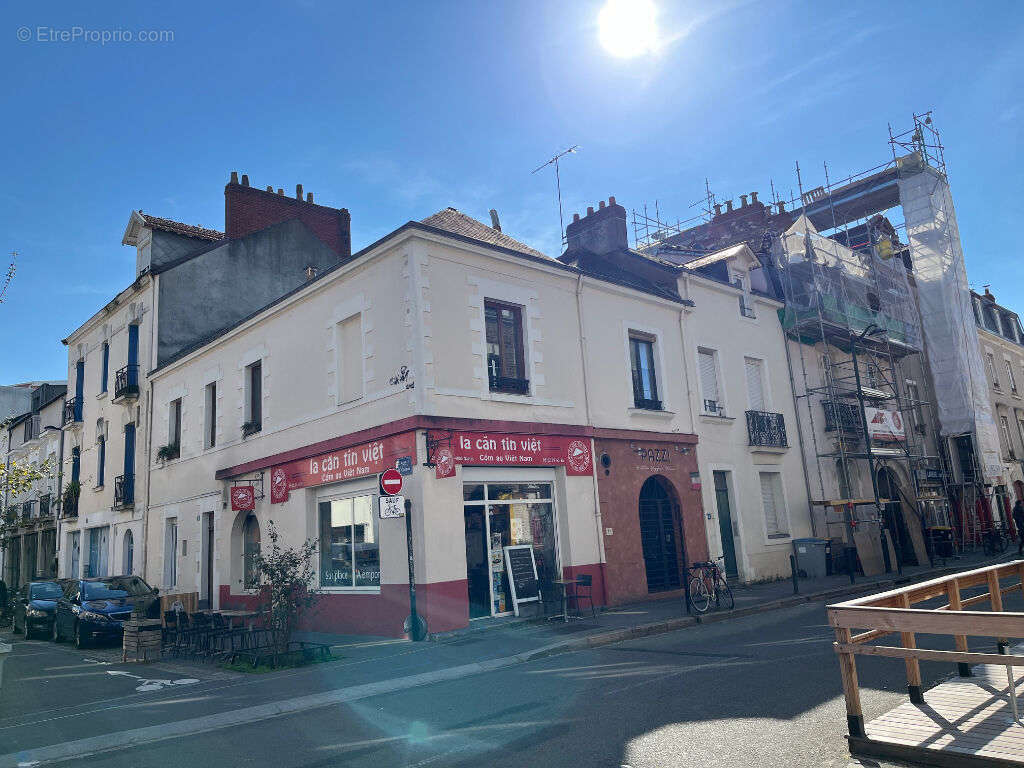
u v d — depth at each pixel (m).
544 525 14.11
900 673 7.23
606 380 15.77
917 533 21.80
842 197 29.59
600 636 11.15
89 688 10.00
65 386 33.31
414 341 12.56
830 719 5.88
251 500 16.41
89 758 6.37
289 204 24.81
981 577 6.68
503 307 14.34
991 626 4.56
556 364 14.79
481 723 6.62
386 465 12.80
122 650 14.01
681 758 5.21
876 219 28.92
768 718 6.03
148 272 22.22
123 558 23.00
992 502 26.94
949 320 26.62
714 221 29.41
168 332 21.86
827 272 22.41
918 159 27.44
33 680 10.98
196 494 19.25
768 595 15.33
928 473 25.23
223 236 25.02
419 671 9.42
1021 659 4.52
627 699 7.07
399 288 13.06
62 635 16.11
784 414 20.58
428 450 12.17
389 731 6.59
